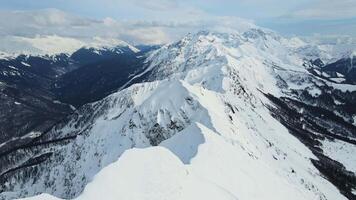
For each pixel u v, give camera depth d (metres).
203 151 97.62
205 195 67.12
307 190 154.88
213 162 93.50
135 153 63.94
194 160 89.88
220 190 73.25
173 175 64.75
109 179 56.00
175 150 108.38
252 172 105.25
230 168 95.88
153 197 57.38
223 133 166.50
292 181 156.50
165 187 60.75
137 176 59.53
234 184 86.94
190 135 111.75
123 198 54.16
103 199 52.34
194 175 72.75
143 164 62.53
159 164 64.25
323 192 166.75
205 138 105.31
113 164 59.28
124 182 57.31
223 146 110.12
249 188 91.81
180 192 62.00
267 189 100.00
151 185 58.97
